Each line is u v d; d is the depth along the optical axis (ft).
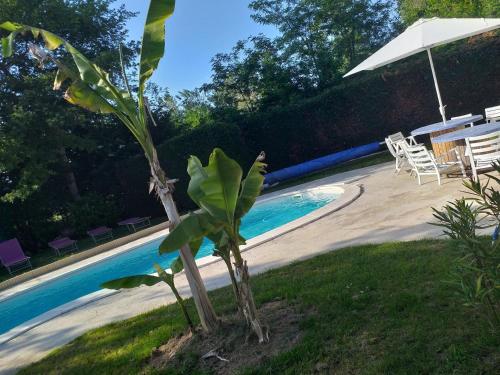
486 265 10.69
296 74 81.35
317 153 70.13
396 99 63.72
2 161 57.11
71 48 16.40
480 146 27.53
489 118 43.24
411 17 86.33
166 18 15.31
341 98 66.54
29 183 61.77
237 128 64.54
